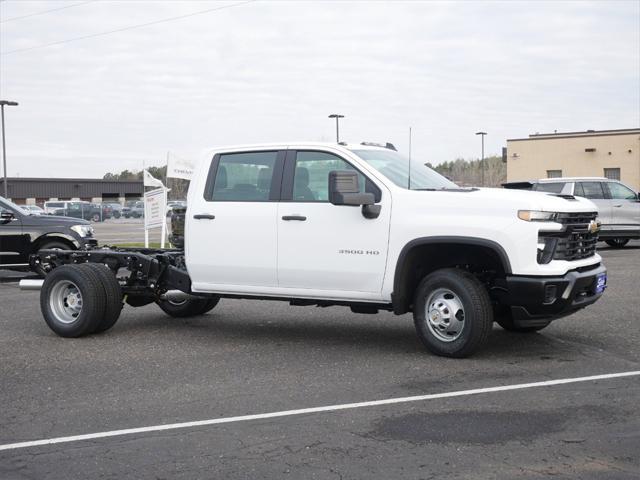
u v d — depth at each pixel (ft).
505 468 14.46
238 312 34.27
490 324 22.99
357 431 16.83
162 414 18.40
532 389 20.01
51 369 23.38
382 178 24.40
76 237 49.49
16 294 42.75
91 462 15.21
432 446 15.76
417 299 23.99
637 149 137.80
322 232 24.93
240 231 26.40
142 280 30.12
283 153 26.18
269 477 14.29
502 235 22.43
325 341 27.22
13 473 14.69
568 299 22.63
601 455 15.06
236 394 20.11
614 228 67.56
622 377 21.18
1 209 48.60
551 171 147.74
